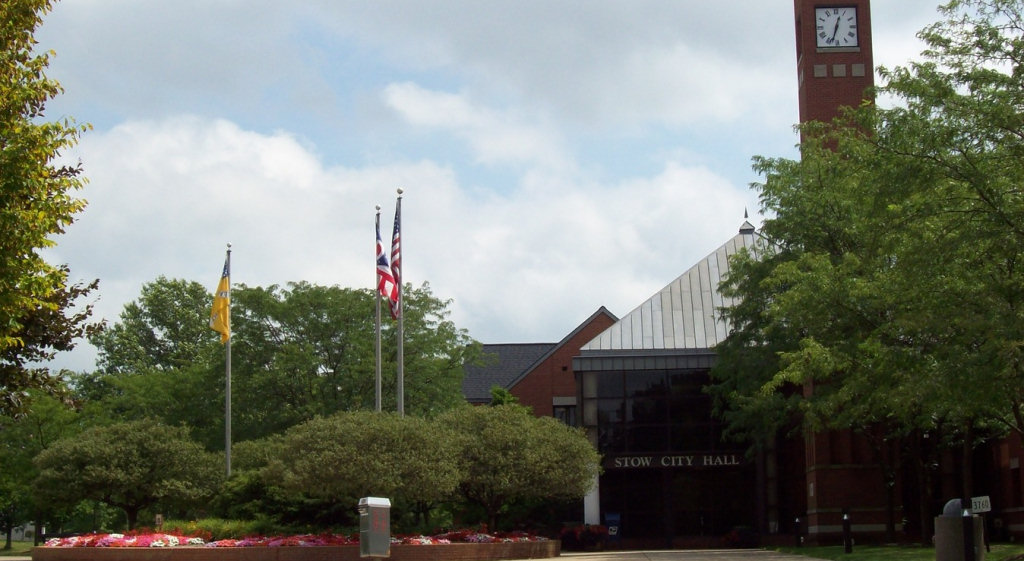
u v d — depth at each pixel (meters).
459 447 39.12
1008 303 22.19
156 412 62.34
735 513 51.47
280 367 55.12
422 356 56.97
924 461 42.50
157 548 32.56
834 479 44.00
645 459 51.16
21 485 58.53
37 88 16.03
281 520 40.28
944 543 21.12
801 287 31.36
